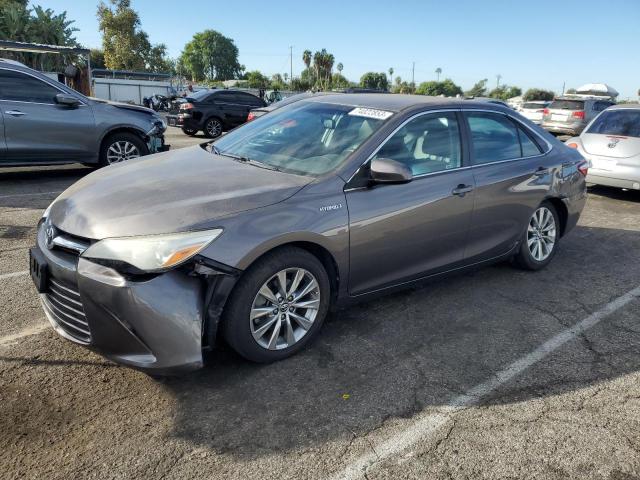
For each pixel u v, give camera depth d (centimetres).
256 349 302
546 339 364
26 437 245
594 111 1867
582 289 457
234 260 275
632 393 305
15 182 787
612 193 899
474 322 384
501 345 353
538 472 241
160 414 266
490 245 431
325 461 240
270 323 305
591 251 568
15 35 2450
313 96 453
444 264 399
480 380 311
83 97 800
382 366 320
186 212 277
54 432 250
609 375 322
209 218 276
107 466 231
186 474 229
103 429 254
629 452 256
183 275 269
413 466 240
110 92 3525
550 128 1912
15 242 505
